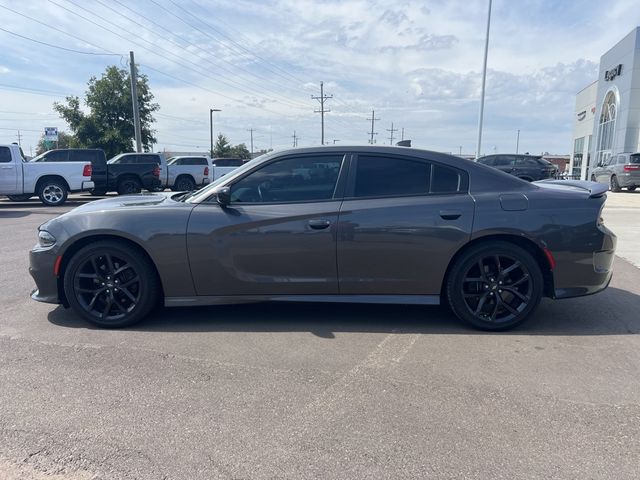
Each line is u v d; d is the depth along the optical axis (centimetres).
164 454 251
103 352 378
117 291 431
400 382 327
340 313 471
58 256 425
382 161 430
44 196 1561
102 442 261
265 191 427
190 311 479
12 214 1307
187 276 422
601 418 283
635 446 257
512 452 252
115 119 3903
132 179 1914
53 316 463
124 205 443
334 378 333
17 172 1503
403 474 235
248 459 247
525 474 235
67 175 1580
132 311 428
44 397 307
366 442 260
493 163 2288
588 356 370
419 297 426
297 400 304
